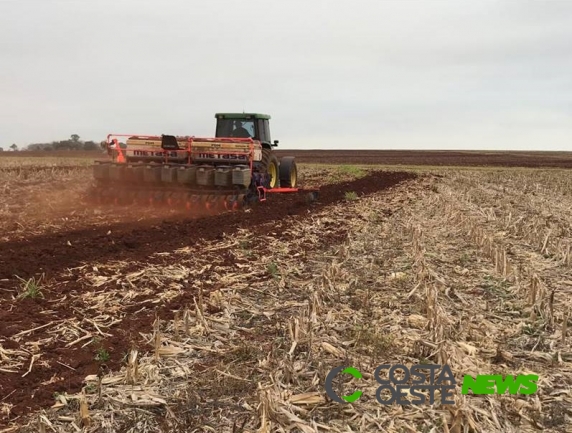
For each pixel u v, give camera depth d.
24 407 4.64
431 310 6.69
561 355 5.90
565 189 26.47
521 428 4.43
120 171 16.53
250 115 18.67
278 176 19.78
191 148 16.80
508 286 8.37
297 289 8.17
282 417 4.38
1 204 16.33
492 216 15.74
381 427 4.38
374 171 42.09
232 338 6.19
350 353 5.73
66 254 9.71
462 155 93.75
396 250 10.92
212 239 11.64
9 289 7.69
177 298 7.50
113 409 4.60
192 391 4.88
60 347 5.86
